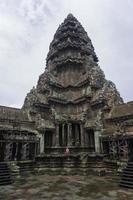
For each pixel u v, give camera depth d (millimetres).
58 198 14070
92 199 13734
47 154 30469
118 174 21766
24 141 28281
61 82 44219
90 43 52625
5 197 14430
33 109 35781
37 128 32094
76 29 51562
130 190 16500
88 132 34594
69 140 33812
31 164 27328
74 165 27594
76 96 41594
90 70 41656
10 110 35281
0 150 27125
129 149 25562
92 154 27328
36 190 16719
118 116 31531
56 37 52094
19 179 22250
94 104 36062
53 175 25609
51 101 38250
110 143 28984
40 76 44719
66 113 39406
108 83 39969
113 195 14852
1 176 20391
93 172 25453
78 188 17344
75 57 45719
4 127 28969
